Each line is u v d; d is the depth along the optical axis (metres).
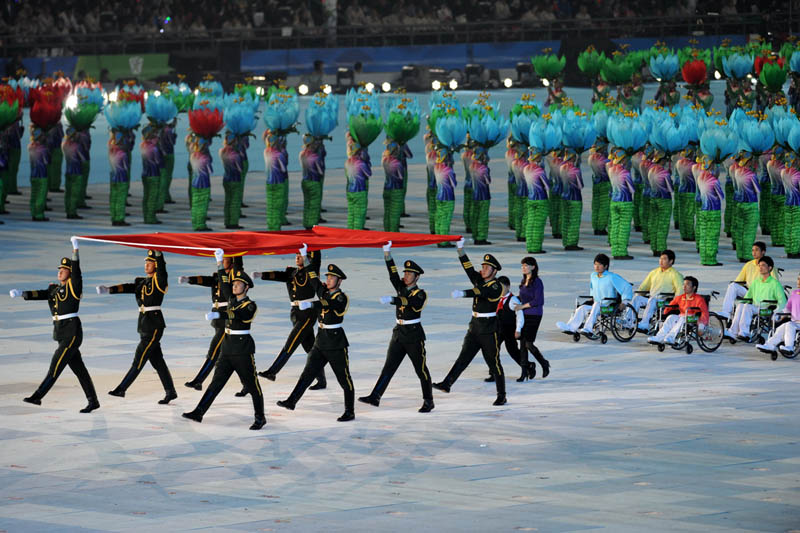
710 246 63.06
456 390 39.03
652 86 133.75
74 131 80.31
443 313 51.84
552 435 32.97
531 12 142.25
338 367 34.78
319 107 73.62
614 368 42.44
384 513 26.03
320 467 29.88
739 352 45.41
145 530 24.86
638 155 73.50
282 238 38.91
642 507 26.33
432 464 30.11
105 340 46.41
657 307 47.00
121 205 77.69
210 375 40.94
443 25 142.38
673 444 31.86
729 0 137.12
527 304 39.72
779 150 67.19
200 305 53.59
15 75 140.38
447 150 69.69
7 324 49.56
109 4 149.75
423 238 37.62
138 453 31.23
